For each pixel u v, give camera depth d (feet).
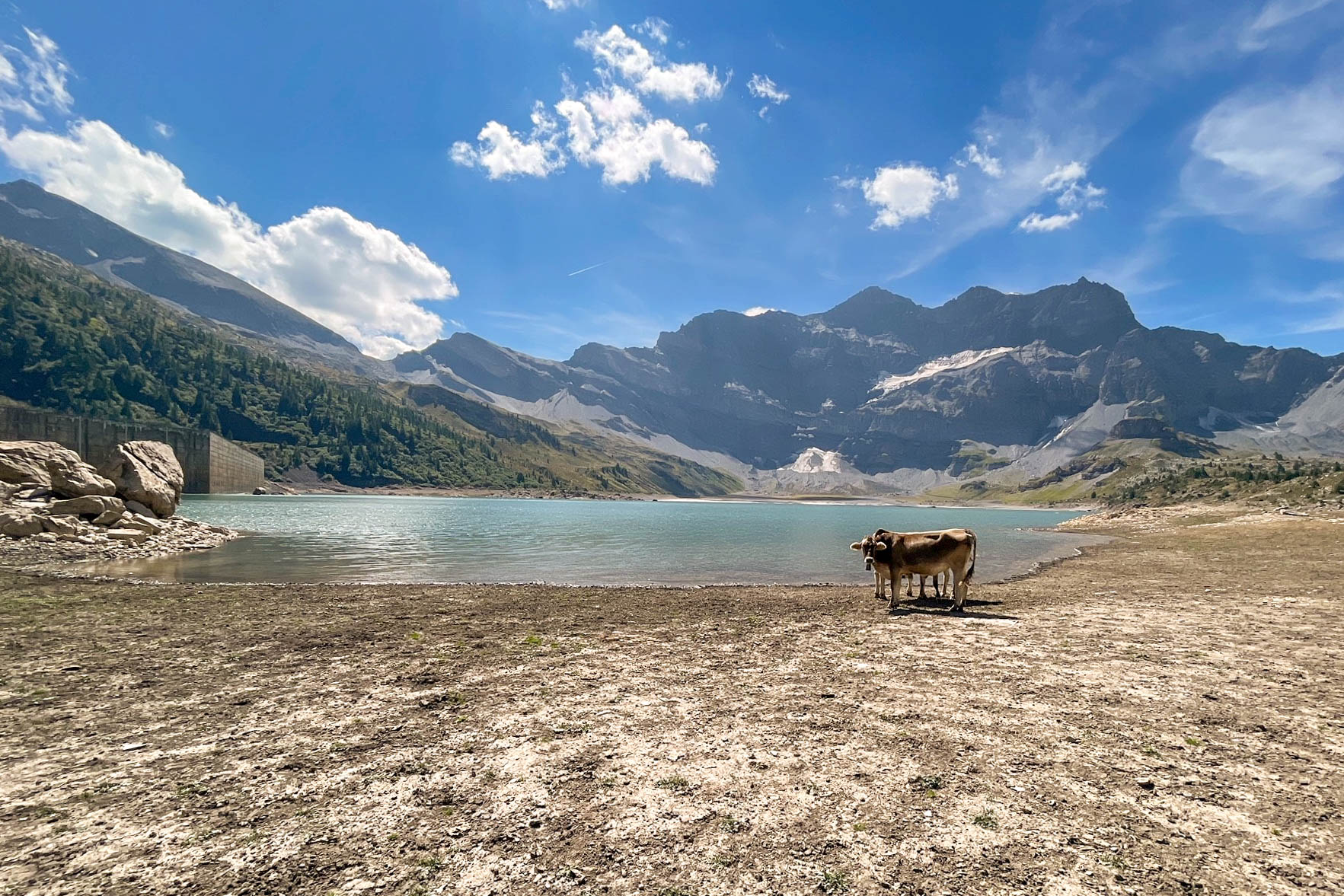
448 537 193.06
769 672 41.98
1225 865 18.74
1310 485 361.10
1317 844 19.76
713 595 83.20
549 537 206.08
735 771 25.93
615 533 236.22
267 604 68.33
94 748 27.99
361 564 116.88
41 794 23.48
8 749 27.76
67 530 110.42
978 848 19.92
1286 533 165.37
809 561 142.00
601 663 44.52
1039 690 37.14
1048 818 21.86
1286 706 33.47
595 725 31.58
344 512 343.26
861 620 62.95
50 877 18.26
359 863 19.22
